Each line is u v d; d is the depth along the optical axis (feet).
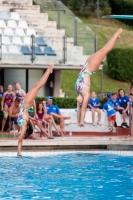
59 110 104.73
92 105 110.42
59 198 53.31
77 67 135.54
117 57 183.83
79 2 247.70
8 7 156.35
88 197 53.83
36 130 105.19
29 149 84.38
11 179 63.26
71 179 63.41
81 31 139.33
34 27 150.00
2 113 114.21
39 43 133.90
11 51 132.46
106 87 177.78
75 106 122.01
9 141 84.89
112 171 68.85
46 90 143.33
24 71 140.87
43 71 143.64
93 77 183.21
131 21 252.42
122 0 254.06
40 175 65.87
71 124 107.96
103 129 109.81
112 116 108.78
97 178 64.08
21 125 80.69
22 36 138.31
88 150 86.12
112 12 257.14
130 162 76.23
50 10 152.87
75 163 75.15
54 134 102.32
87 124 109.19
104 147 87.40
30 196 54.24
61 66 133.90
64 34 143.54
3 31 143.23
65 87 169.48
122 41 215.51
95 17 249.55
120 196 54.29
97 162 76.18
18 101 101.45
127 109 110.42
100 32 216.95
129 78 185.26
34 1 161.07
